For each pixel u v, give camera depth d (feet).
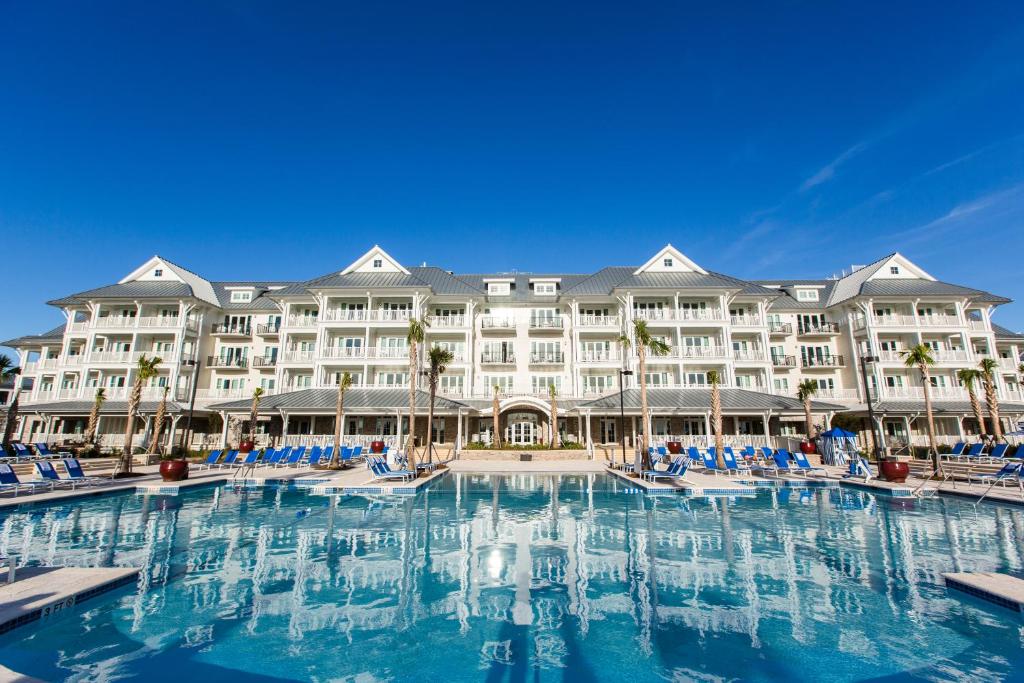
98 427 129.59
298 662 18.78
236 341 147.13
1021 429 122.52
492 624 22.24
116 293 137.59
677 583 27.48
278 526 41.11
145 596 25.04
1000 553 33.24
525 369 137.39
